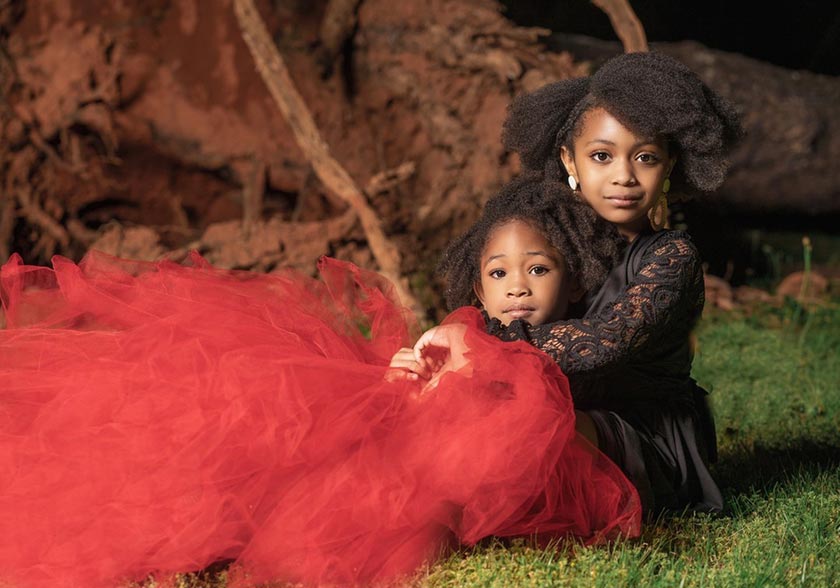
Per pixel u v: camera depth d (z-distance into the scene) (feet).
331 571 11.95
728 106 13.88
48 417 12.61
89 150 33.42
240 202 34.96
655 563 12.37
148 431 12.25
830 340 28.71
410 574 12.12
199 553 12.01
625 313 12.88
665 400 14.42
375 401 12.35
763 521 14.03
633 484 13.32
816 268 40.19
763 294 34.47
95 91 32.55
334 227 30.07
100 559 11.99
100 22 33.45
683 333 14.11
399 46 33.71
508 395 12.38
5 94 31.89
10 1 32.37
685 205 40.40
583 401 13.85
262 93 34.22
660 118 12.89
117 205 34.01
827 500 14.69
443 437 12.08
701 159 13.58
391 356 14.88
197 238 33.19
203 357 12.56
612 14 32.40
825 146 42.01
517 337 12.90
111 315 14.30
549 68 33.04
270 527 11.97
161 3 34.24
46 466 12.39
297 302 14.85
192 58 34.17
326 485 12.05
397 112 33.91
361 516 11.96
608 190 13.19
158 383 12.51
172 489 11.99
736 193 42.60
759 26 56.13
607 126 13.10
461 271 14.33
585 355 12.75
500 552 12.34
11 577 12.03
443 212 32.30
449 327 12.75
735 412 20.90
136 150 33.60
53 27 32.86
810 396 22.30
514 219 13.52
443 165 32.68
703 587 11.78
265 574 11.93
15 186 31.76
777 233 44.27
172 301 13.84
